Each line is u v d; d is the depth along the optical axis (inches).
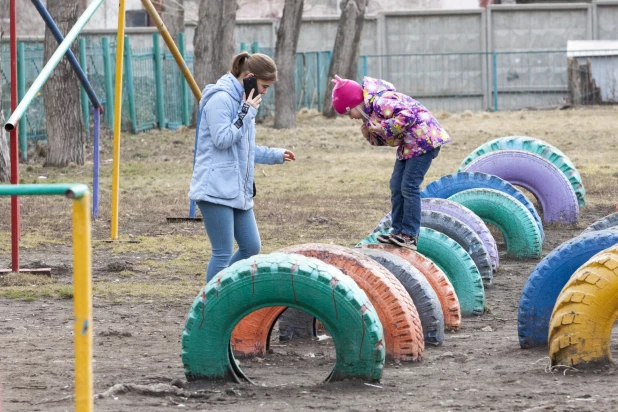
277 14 2630.4
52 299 495.8
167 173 1144.8
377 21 2262.6
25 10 2444.6
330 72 1978.3
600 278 317.7
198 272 574.2
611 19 2262.6
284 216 797.2
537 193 742.5
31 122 1460.4
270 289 300.2
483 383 307.1
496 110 2207.2
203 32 1630.2
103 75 1646.2
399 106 422.9
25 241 684.7
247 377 316.2
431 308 386.9
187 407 272.2
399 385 305.3
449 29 2262.6
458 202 624.7
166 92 1756.9
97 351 374.9
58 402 281.3
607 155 1200.8
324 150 1395.2
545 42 2267.5
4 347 381.1
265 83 381.7
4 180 1015.0
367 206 859.4
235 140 373.4
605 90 2158.0
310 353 372.5
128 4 2571.4
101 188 999.6
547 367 329.4
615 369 318.7
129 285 532.1
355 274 350.9
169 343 393.7
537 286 370.6
